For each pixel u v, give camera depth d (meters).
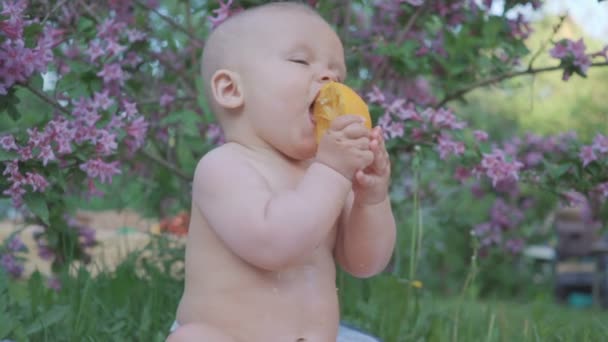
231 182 2.03
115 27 3.44
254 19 2.21
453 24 3.99
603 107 11.07
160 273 3.87
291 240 1.94
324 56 2.19
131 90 3.79
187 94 4.12
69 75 3.36
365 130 2.01
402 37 3.94
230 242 2.01
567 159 3.75
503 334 3.21
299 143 2.12
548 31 10.77
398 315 3.36
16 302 3.16
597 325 3.49
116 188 4.44
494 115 10.71
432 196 5.01
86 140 3.08
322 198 1.96
